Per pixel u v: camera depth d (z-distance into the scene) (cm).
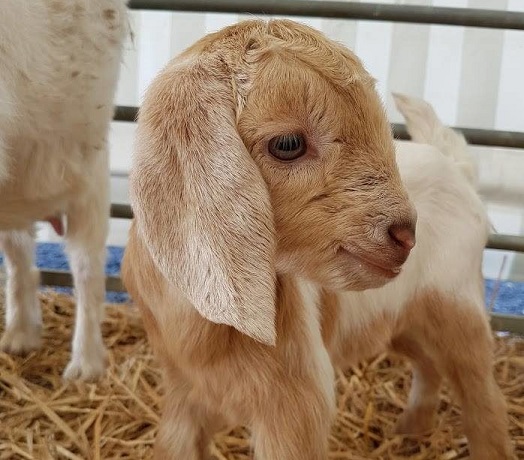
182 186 28
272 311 28
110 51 52
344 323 40
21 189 52
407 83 86
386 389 61
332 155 29
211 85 29
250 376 35
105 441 53
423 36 84
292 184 29
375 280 29
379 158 29
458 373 46
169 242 29
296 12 66
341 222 29
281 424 35
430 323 45
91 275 60
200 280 28
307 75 28
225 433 53
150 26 86
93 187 57
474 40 83
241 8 67
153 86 29
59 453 52
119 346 68
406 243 29
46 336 69
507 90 85
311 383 35
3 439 54
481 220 46
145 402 58
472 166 48
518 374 65
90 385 60
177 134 28
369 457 52
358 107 29
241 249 28
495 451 46
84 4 49
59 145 52
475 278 45
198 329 34
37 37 47
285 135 28
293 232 29
